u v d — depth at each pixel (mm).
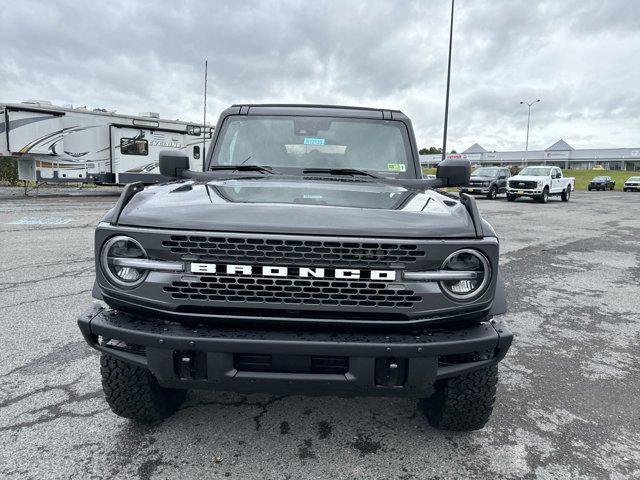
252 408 3104
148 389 2662
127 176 18953
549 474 2533
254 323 2238
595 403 3307
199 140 21391
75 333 4309
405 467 2555
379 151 3744
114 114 18422
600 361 4039
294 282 2199
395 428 2912
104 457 2576
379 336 2232
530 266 8016
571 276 7312
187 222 2217
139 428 2850
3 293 5535
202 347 2174
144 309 2275
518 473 2533
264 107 3961
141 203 2455
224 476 2449
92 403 3123
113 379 2627
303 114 3883
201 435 2791
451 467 2566
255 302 2203
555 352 4219
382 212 2363
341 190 2910
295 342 2150
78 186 23156
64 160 17312
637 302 5910
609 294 6277
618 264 8375
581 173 76562
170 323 2293
